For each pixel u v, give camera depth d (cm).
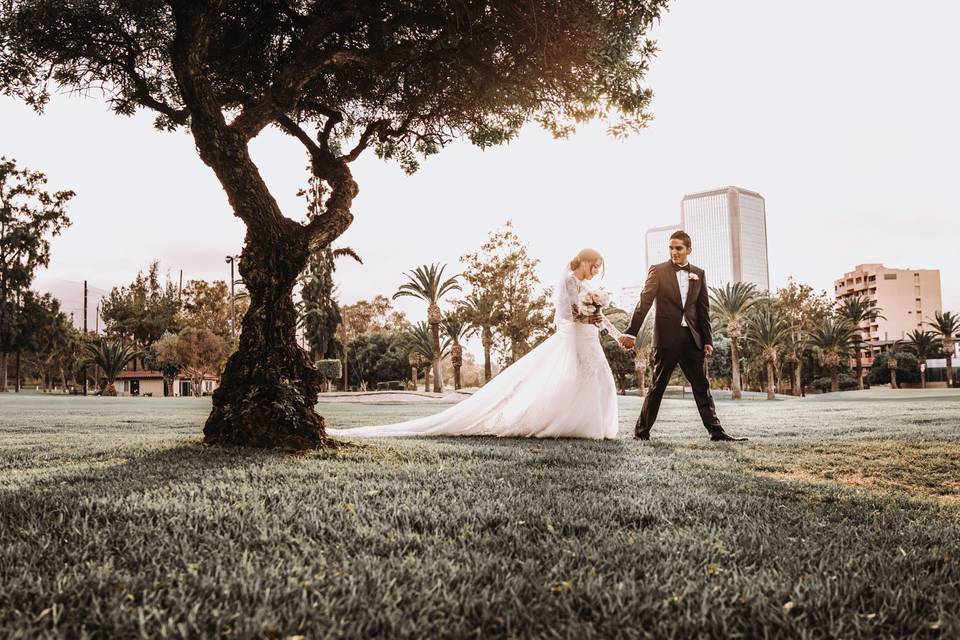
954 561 216
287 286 529
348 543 228
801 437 688
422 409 2048
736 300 4534
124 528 242
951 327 8325
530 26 535
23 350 5281
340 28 599
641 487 350
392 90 721
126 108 655
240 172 511
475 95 669
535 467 432
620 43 527
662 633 155
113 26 546
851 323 6375
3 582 184
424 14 554
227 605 168
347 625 157
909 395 3525
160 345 5091
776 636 155
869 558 216
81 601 171
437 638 152
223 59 639
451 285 4206
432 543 232
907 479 418
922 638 159
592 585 183
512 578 190
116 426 922
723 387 6469
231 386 521
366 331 7700
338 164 620
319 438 516
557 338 710
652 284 686
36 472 384
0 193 4866
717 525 263
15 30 536
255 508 276
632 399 3200
